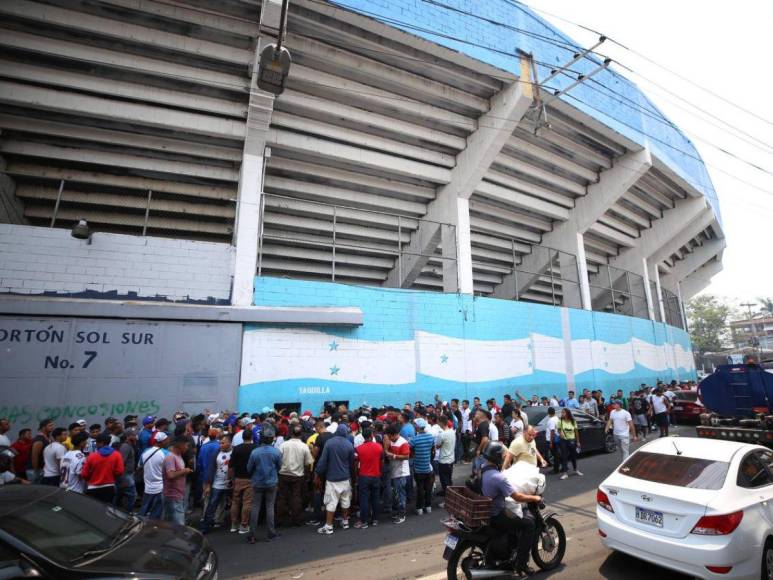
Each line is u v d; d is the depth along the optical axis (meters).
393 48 11.64
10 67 10.02
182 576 3.16
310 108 12.29
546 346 16.92
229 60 10.86
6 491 3.68
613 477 4.91
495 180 16.83
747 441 8.74
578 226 19.97
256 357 11.05
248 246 11.43
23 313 9.23
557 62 14.69
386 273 18.58
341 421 7.85
